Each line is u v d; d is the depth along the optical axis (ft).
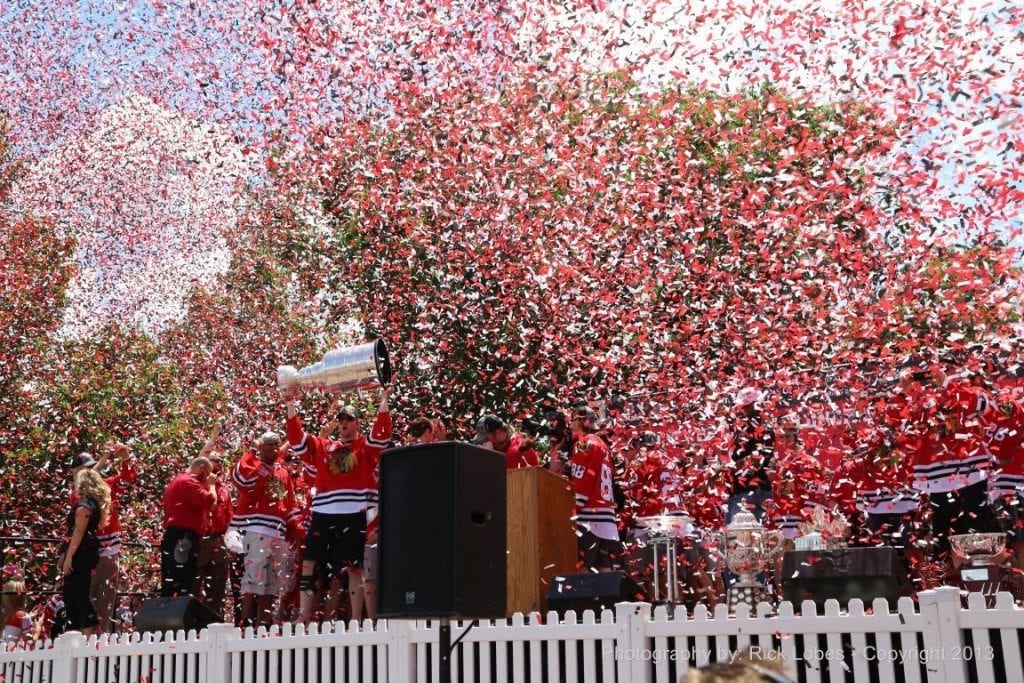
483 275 44.19
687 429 29.68
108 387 54.49
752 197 37.78
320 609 28.78
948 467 22.82
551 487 22.59
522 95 43.04
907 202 32.78
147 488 49.01
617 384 39.17
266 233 52.54
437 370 45.24
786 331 33.45
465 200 44.21
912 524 23.76
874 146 35.09
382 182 45.11
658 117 42.19
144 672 21.21
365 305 50.14
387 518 16.53
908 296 31.19
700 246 38.96
